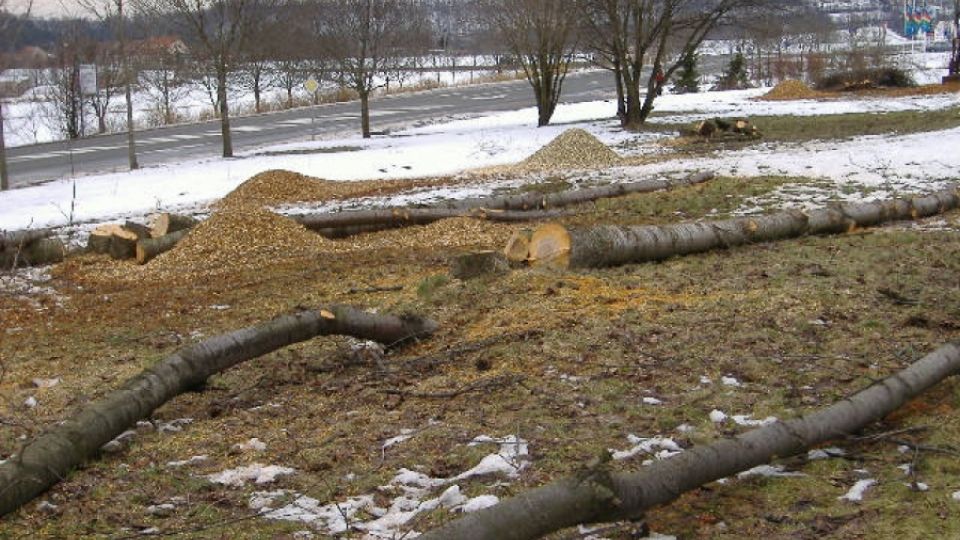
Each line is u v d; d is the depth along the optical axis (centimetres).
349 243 1291
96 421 549
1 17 1900
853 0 8381
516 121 3369
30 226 1444
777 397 594
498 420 580
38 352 818
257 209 1294
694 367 655
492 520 381
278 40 3572
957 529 419
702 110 3438
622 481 415
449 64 7156
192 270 1165
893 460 500
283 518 466
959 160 1673
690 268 979
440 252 1195
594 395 612
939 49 6988
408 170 2169
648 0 2873
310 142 2966
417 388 650
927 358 584
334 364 716
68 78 3928
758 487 477
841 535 422
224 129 2567
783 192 1483
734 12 2886
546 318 784
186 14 2525
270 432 585
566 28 2997
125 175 2208
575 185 1755
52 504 494
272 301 962
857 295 826
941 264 954
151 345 820
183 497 497
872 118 2741
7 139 3884
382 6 3195
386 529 449
